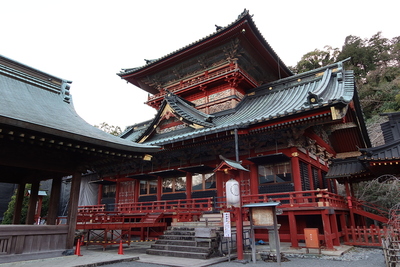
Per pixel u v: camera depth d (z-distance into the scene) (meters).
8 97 11.38
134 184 26.08
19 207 13.91
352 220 17.86
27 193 27.89
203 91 26.88
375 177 19.02
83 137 9.92
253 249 11.34
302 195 16.81
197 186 21.88
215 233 12.86
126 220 23.11
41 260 10.22
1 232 9.52
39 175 13.34
